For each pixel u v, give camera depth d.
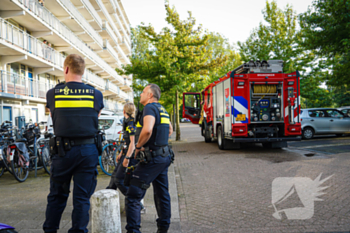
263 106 10.91
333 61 17.06
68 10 25.89
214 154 11.01
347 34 14.78
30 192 5.75
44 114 24.28
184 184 6.46
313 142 13.20
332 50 15.92
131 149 3.89
